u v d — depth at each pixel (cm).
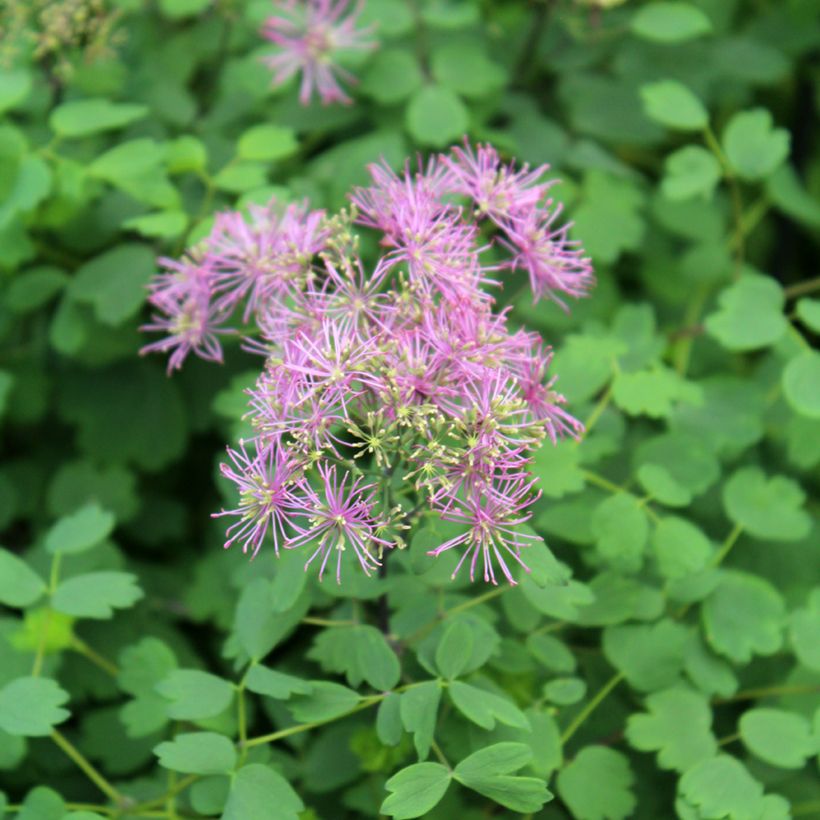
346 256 51
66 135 59
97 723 57
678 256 67
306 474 51
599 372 56
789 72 70
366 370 49
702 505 61
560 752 52
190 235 57
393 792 49
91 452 65
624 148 70
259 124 65
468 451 48
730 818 51
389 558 53
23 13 62
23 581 53
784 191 65
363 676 51
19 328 65
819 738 52
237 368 64
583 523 54
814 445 59
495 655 53
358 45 62
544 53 67
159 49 66
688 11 64
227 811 49
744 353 66
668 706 53
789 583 59
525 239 52
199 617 59
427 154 63
